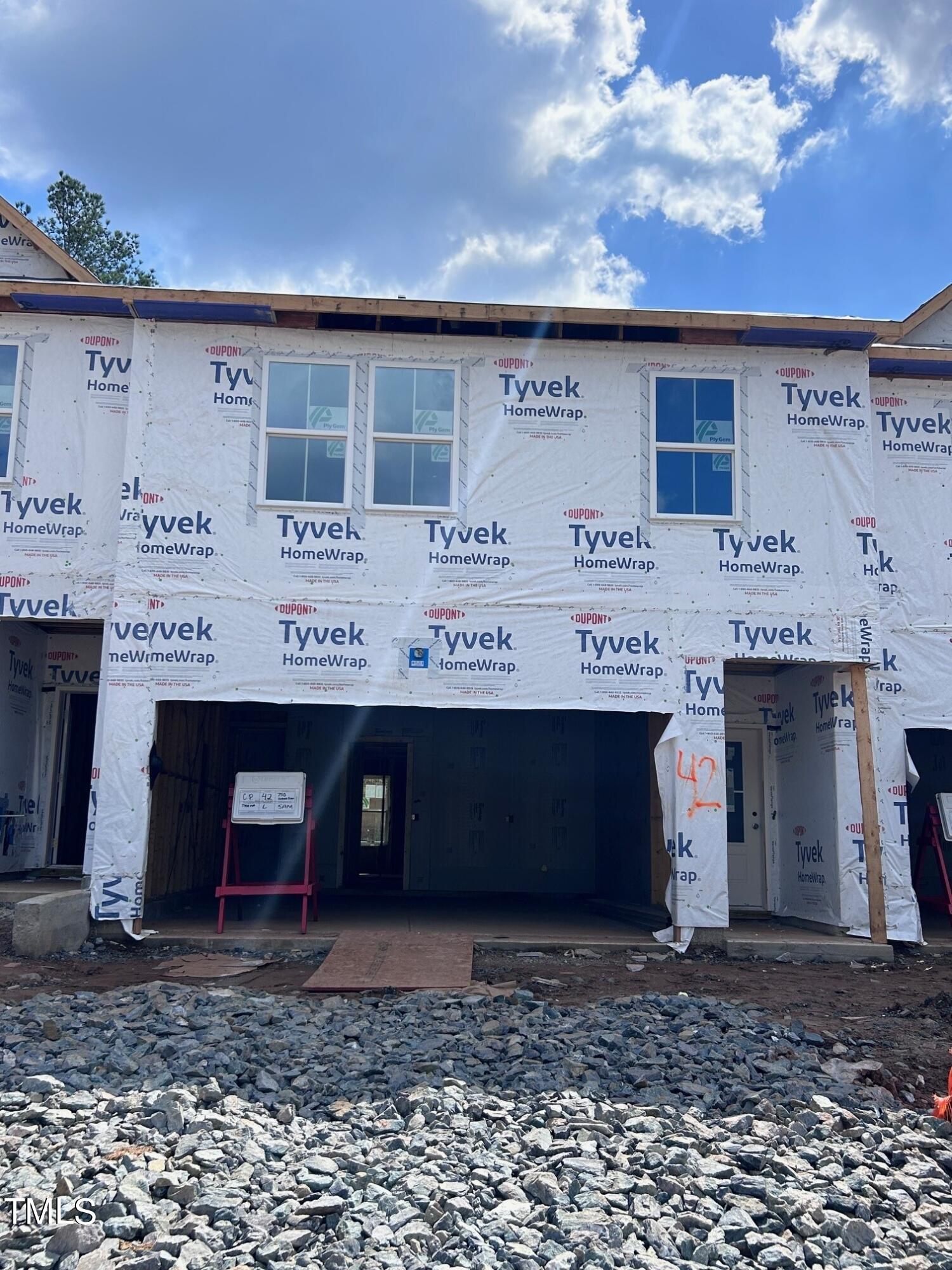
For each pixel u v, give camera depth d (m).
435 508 11.84
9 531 11.85
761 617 11.89
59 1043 6.95
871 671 12.27
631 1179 5.09
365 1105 6.04
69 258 12.85
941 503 12.75
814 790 12.88
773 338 12.08
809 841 13.02
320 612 11.62
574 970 10.30
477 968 10.20
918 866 13.42
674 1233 4.62
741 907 14.35
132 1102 5.86
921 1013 8.66
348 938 10.54
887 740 12.21
